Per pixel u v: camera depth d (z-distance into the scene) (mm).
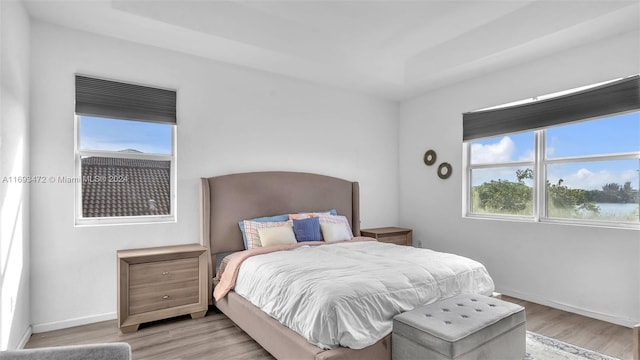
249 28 3318
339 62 3967
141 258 2914
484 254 4203
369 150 5055
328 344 1904
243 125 3936
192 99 3613
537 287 3678
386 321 2123
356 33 3734
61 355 1291
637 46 2988
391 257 2945
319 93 4562
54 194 2928
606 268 3180
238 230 3729
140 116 3344
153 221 3459
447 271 2629
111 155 3260
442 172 4711
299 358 2016
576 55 3354
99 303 3092
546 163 3734
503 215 4141
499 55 3533
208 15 3109
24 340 2598
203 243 3473
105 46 3170
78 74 3059
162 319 3109
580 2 2861
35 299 2824
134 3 2773
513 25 3305
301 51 3662
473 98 4316
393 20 3449
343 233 3932
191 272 3164
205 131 3686
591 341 2701
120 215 3305
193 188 3604
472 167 4469
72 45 3023
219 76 3779
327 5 3191
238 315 2807
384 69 4379
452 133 4598
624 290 3068
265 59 3713
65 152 2986
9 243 2293
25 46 2682
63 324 2924
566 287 3447
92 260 3070
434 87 4684
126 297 2854
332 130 4680
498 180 4203
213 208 3596
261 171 4035
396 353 2066
